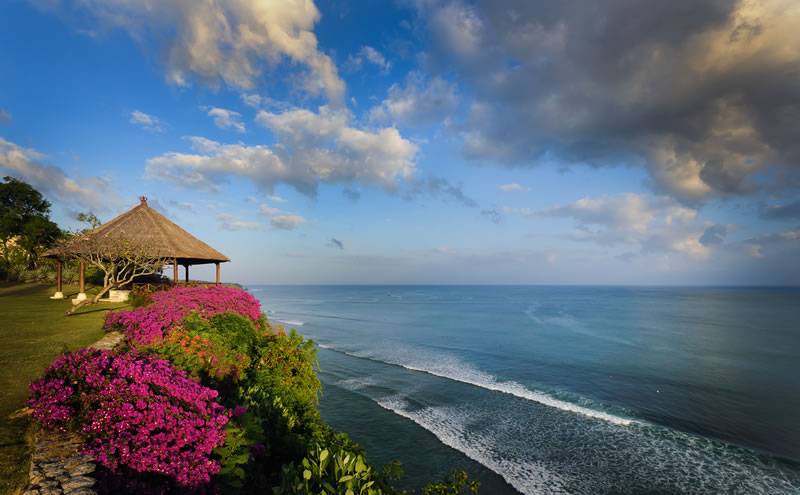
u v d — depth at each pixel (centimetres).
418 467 1323
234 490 485
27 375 742
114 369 495
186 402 478
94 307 1827
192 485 412
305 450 669
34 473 382
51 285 3259
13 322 1354
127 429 424
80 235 2059
